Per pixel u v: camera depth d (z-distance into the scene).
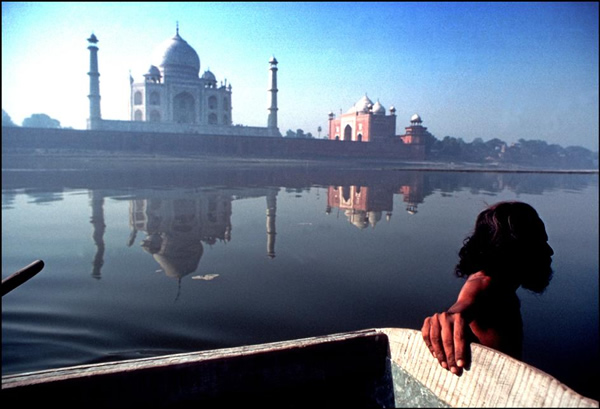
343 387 1.13
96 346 2.77
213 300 3.62
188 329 3.03
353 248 5.62
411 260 4.98
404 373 1.08
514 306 1.05
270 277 4.29
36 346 2.79
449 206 10.38
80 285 4.02
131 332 2.98
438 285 4.04
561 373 2.54
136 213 8.38
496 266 1.07
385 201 11.25
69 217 7.86
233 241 6.02
